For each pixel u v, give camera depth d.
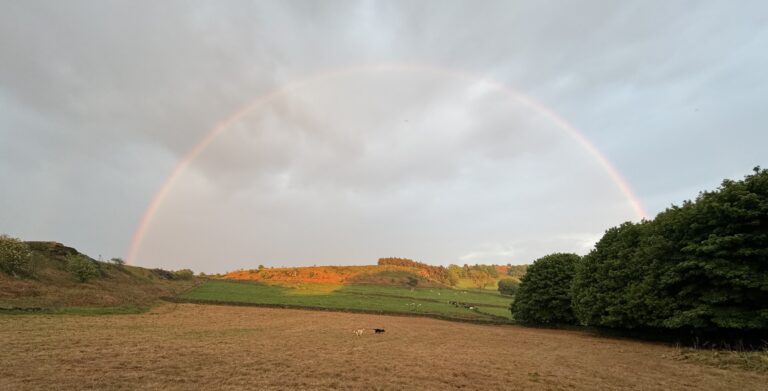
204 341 29.12
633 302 37.62
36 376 16.50
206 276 148.25
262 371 19.27
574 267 60.47
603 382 19.14
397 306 86.38
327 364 21.66
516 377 19.97
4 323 31.89
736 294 30.25
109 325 35.94
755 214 29.88
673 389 17.80
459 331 48.38
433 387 17.47
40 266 58.50
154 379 16.91
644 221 45.69
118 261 90.44
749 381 19.22
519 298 67.81
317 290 113.31
